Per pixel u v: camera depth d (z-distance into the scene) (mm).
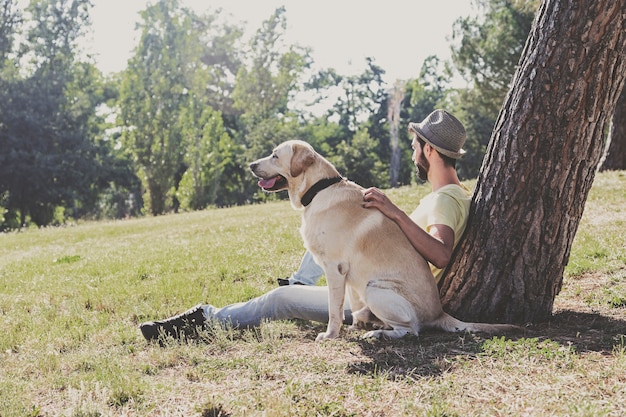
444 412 3260
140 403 3838
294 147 5168
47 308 7375
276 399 3541
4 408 3840
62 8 51500
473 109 47750
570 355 3934
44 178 47062
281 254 9703
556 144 4520
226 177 62156
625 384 3395
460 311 5066
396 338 4742
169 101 50750
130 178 53844
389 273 4836
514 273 4840
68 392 4141
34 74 50969
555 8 4402
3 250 17250
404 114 72625
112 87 63750
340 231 4949
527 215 4711
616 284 6191
